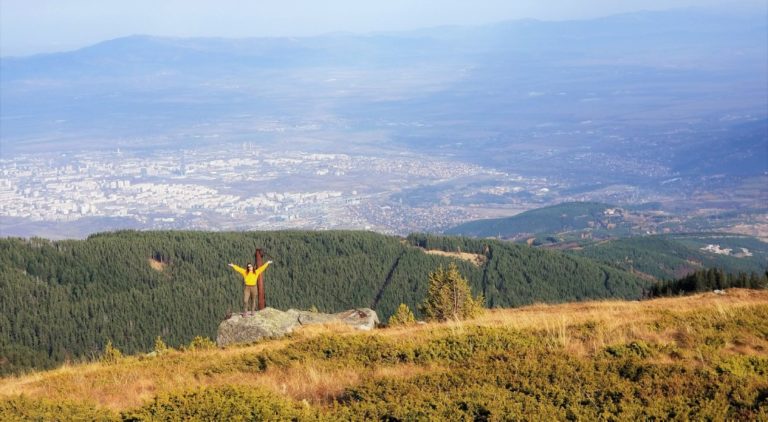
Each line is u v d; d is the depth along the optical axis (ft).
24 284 406.00
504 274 477.77
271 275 451.53
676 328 61.72
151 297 409.28
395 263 484.74
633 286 482.28
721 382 40.11
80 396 53.83
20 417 42.70
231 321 85.87
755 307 68.74
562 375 43.86
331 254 494.18
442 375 46.55
